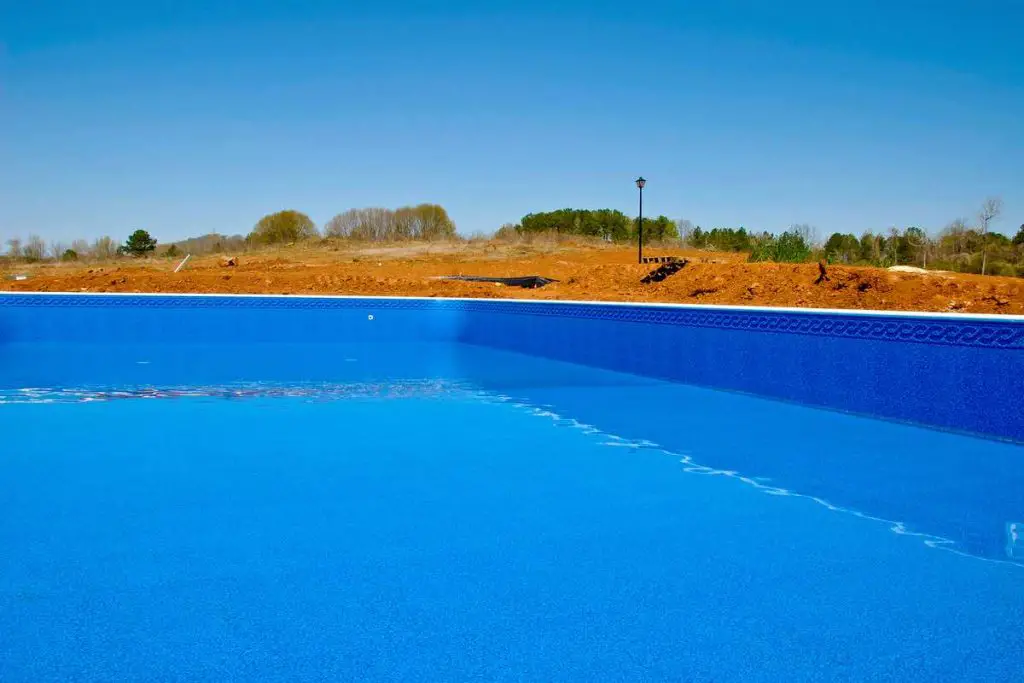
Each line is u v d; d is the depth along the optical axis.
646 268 11.03
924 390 4.53
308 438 4.32
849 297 7.37
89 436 4.35
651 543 2.60
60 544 2.58
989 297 6.76
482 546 2.57
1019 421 4.02
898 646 1.87
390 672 1.75
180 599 2.14
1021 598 2.16
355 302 9.97
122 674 1.74
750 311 5.76
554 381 6.59
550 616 2.03
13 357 8.41
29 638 1.92
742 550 2.54
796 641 1.90
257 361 8.13
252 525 2.78
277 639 1.91
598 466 3.69
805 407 5.24
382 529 2.74
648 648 1.86
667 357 6.64
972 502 3.08
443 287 11.90
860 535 2.69
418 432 4.50
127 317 9.88
